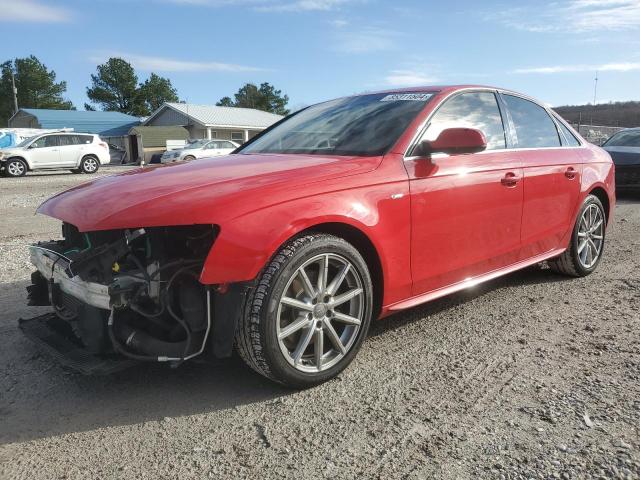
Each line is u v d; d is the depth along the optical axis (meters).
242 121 45.09
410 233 3.20
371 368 3.11
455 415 2.58
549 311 4.03
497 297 4.38
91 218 2.66
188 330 2.58
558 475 2.11
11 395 2.89
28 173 24.75
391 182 3.11
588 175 4.75
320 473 2.18
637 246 6.29
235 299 2.59
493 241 3.79
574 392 2.77
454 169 3.46
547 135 4.55
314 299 2.80
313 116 4.18
